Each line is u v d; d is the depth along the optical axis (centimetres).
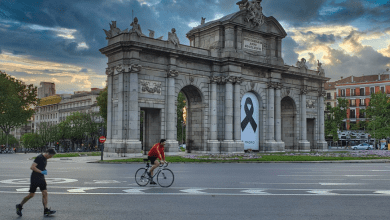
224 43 5556
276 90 6166
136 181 1886
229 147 5344
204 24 6006
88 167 3066
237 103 5519
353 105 11862
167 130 4928
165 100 4959
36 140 11419
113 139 4762
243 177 2288
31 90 9238
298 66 6875
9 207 1318
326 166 3306
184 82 5178
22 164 3616
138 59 4662
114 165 3325
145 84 4772
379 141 10331
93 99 12800
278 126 6153
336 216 1188
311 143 7262
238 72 5534
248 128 5825
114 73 4797
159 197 1523
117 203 1388
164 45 4956
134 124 4594
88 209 1278
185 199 1478
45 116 16438
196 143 5556
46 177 2234
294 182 2034
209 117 5434
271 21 6041
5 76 8675
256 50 5884
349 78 12506
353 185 1908
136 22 4675
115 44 4625
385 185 1911
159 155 1855
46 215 1185
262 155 4712
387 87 11288
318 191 1694
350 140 11394
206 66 5434
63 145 11356
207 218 1152
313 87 7200
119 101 4638
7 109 8319
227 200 1459
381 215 1205
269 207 1324
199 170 2800
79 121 11000
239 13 5566
